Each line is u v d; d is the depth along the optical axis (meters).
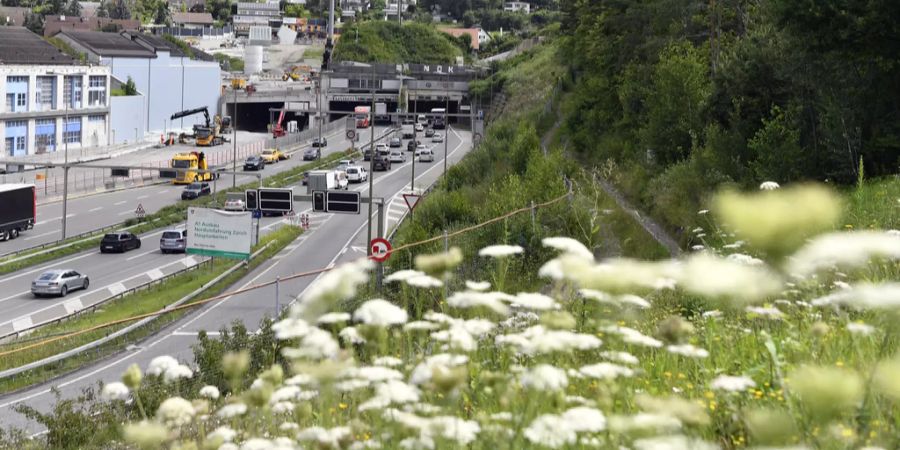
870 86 54.62
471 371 11.50
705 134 73.88
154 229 122.50
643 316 15.68
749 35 77.50
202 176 160.88
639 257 56.56
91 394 35.09
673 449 6.58
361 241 111.25
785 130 57.81
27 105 179.25
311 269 93.31
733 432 9.69
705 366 12.08
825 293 14.91
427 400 9.95
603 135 118.44
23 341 60.88
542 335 8.82
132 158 193.50
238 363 9.56
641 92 103.06
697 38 103.88
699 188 62.09
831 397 5.58
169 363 9.84
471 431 8.01
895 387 5.60
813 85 57.94
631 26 117.19
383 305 9.07
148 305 73.31
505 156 118.62
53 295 82.19
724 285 5.64
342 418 10.64
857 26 51.66
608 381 9.27
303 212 135.62
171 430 9.67
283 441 8.30
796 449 5.89
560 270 7.92
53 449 28.94
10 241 110.12
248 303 76.50
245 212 93.12
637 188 78.50
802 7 53.72
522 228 57.38
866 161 53.19
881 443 7.29
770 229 5.39
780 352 11.55
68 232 117.06
